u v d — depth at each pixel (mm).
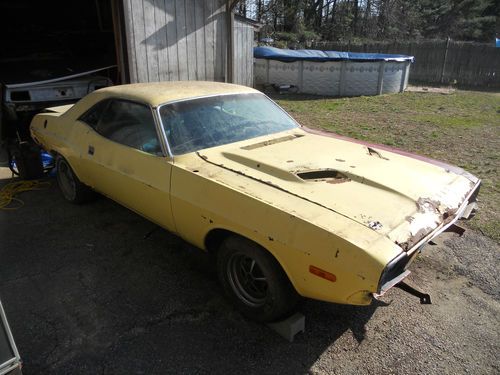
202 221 2840
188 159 3088
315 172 2887
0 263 3531
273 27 33094
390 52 20875
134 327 2785
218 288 3230
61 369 2438
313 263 2262
